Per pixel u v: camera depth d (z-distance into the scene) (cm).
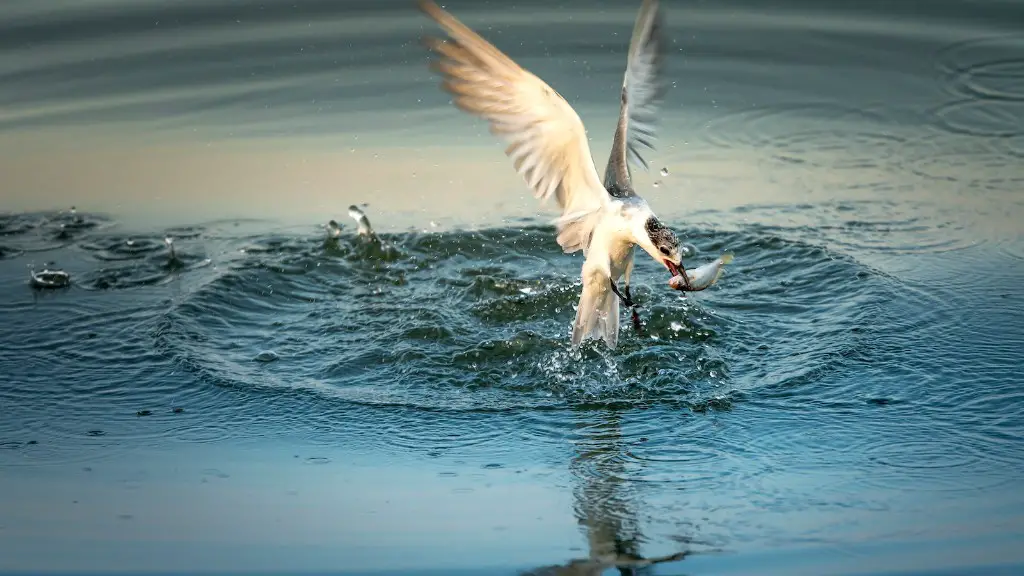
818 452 980
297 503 899
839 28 2069
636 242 1118
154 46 2023
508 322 1291
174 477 948
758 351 1191
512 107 1060
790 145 1711
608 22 2062
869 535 833
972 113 1769
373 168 1658
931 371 1123
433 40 1043
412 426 1050
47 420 1061
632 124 1178
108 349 1209
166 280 1387
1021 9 2133
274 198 1590
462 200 1586
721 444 1000
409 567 792
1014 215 1502
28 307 1309
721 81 1884
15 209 1564
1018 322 1226
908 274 1355
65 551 818
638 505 890
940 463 952
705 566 792
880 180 1612
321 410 1081
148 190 1616
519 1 2178
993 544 812
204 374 1151
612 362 1177
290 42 2044
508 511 884
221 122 1780
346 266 1428
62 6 2180
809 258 1402
